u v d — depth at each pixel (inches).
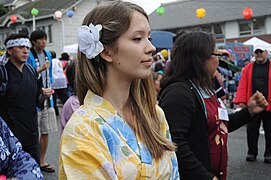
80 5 965.2
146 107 62.7
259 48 225.6
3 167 68.7
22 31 157.8
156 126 62.8
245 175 202.2
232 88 429.7
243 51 592.1
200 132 85.0
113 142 53.8
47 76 205.0
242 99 231.5
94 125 53.4
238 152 251.6
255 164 223.3
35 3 1067.3
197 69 86.0
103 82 57.6
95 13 57.6
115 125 55.3
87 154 50.7
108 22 55.9
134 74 56.4
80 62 58.9
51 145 268.8
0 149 68.1
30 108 154.6
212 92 89.3
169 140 63.6
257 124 228.4
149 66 57.2
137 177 54.3
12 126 149.2
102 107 56.1
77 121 53.4
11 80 149.2
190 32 89.8
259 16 1046.4
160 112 66.1
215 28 1141.7
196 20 1166.3
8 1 1295.5
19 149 71.9
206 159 84.8
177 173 62.8
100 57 57.2
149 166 55.8
